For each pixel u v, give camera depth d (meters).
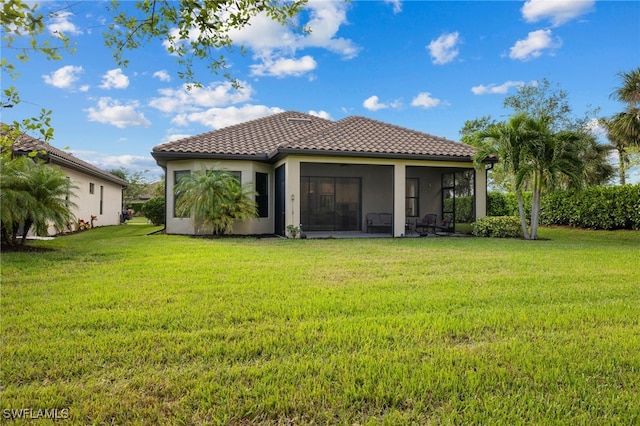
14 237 9.30
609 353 3.01
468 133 29.95
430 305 4.31
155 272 6.16
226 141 15.07
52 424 2.08
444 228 15.73
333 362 2.82
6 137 2.62
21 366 2.72
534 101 23.39
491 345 3.15
